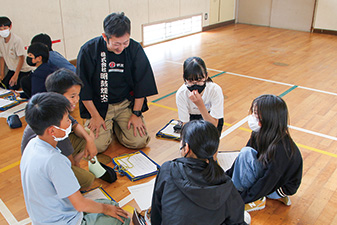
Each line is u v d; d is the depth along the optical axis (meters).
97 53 2.57
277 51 6.42
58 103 1.44
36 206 1.52
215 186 1.33
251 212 2.14
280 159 1.88
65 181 1.47
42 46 3.10
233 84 4.57
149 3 6.77
